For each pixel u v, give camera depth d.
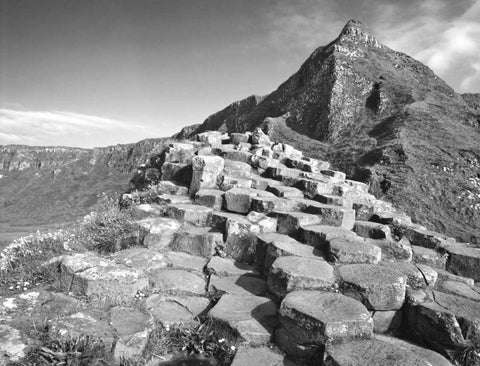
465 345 3.77
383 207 9.14
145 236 5.94
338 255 5.02
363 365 3.11
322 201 7.70
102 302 4.06
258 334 3.76
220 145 11.34
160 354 3.59
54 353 3.15
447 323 3.89
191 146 10.41
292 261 4.82
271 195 7.61
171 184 8.24
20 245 5.33
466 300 4.43
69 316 3.70
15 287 4.31
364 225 6.75
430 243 6.64
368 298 4.19
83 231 6.09
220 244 5.94
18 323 3.51
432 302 4.31
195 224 6.60
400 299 4.26
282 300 4.05
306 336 3.55
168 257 5.59
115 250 5.71
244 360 3.49
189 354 3.66
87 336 3.39
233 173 8.48
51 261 4.66
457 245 6.75
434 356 3.76
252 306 4.31
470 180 21.91
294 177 8.60
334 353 3.29
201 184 7.85
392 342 3.99
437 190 20.88
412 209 19.12
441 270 5.83
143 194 7.99
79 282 4.19
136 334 3.55
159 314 4.14
